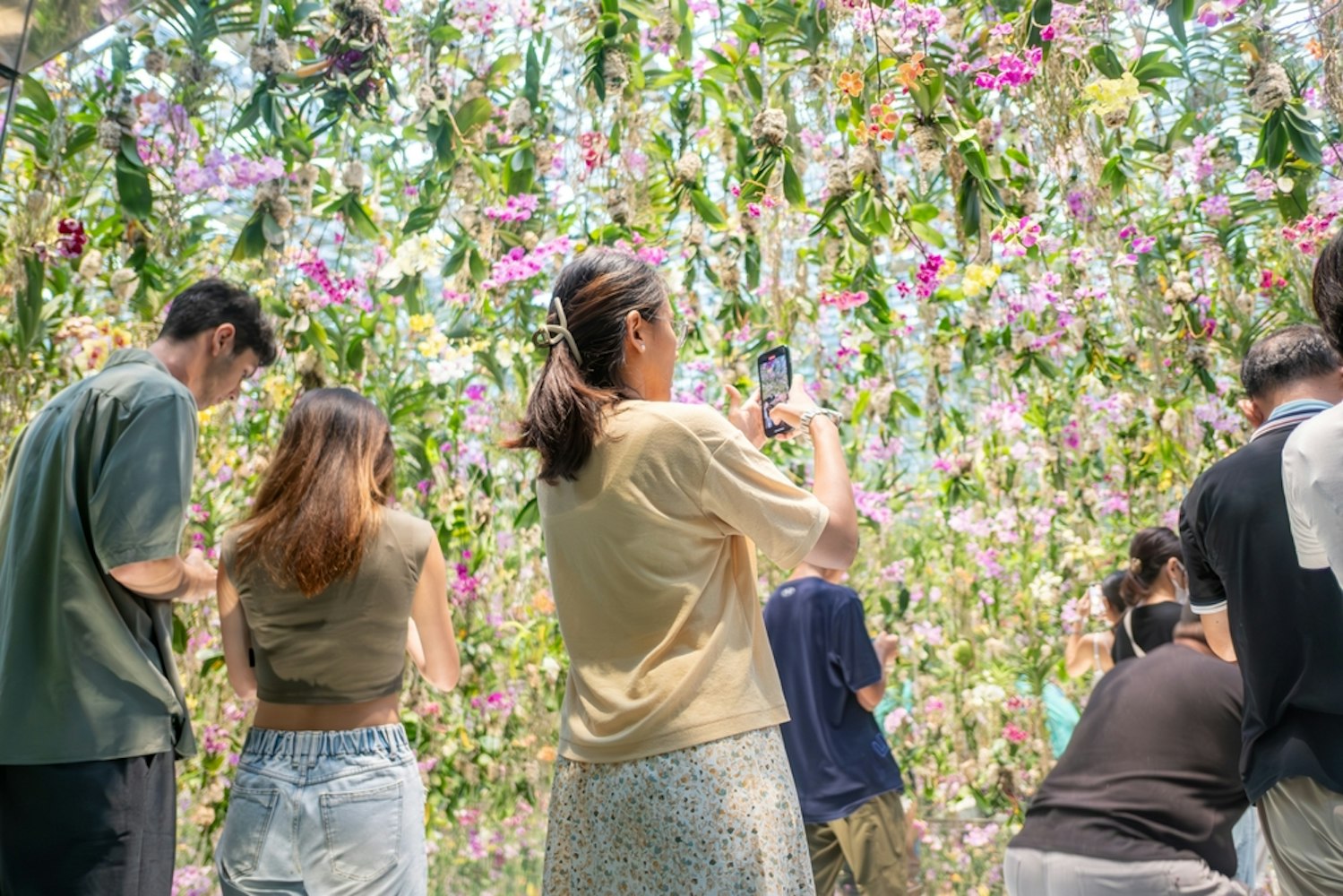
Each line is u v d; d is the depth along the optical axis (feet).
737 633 4.19
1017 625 9.25
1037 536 9.12
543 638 8.85
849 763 8.00
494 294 8.76
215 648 8.71
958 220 7.97
